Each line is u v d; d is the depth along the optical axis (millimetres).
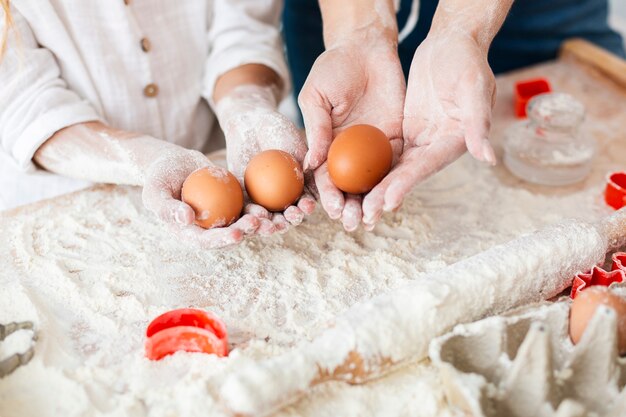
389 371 474
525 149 712
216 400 448
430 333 479
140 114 771
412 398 461
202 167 578
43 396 460
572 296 538
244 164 625
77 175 677
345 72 617
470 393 419
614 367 436
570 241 534
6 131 673
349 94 615
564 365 448
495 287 500
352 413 451
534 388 424
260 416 423
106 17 708
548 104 709
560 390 439
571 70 906
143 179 624
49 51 708
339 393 461
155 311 532
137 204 650
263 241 605
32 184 706
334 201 555
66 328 515
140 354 492
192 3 769
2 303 525
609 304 454
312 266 581
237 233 513
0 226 619
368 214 530
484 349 460
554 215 651
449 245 613
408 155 587
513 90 860
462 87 551
